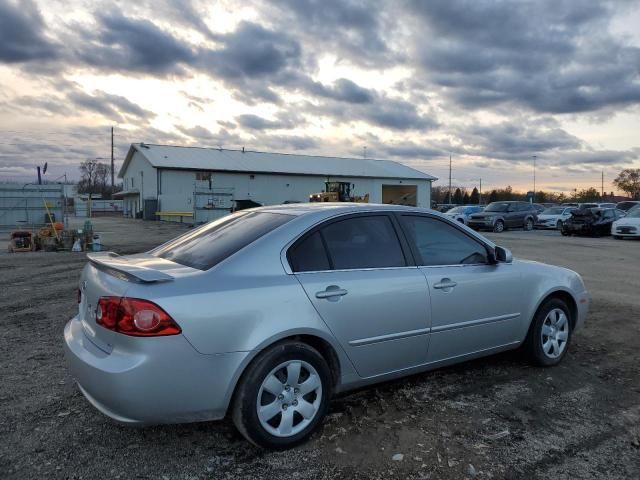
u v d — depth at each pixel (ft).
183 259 12.09
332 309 11.51
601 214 78.48
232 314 10.30
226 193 117.91
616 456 10.71
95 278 11.23
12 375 15.05
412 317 12.85
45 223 73.97
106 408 9.99
